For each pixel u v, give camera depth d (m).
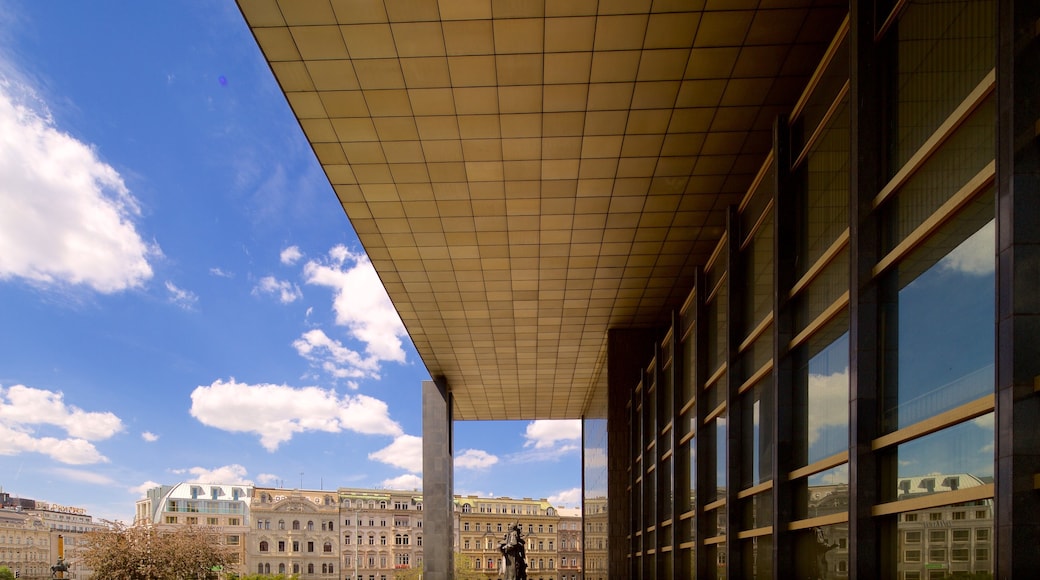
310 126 17.38
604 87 15.93
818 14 13.71
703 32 14.27
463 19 13.97
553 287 28.00
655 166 19.12
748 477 17.14
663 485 26.86
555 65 15.25
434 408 41.81
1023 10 7.15
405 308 30.39
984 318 8.19
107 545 65.56
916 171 9.72
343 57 15.03
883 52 10.70
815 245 13.47
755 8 13.61
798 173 14.41
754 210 17.50
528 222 22.45
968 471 8.28
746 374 17.64
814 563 12.63
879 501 10.12
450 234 23.30
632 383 32.50
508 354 37.44
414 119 17.11
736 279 18.22
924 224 9.28
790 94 16.08
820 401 12.89
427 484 40.81
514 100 16.39
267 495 126.38
